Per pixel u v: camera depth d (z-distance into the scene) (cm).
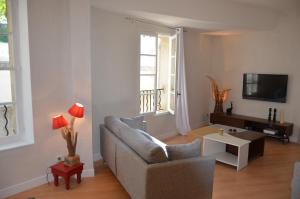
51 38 309
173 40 528
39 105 307
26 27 289
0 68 292
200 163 262
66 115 332
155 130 520
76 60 325
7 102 302
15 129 313
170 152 259
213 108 662
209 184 273
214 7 443
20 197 289
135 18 434
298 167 259
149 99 527
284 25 538
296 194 261
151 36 481
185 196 259
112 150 328
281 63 551
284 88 545
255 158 432
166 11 393
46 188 310
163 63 580
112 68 419
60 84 322
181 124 545
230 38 623
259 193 313
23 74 305
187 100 595
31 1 288
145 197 238
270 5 487
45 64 307
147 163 245
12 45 299
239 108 625
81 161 343
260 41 575
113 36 413
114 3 347
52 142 324
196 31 571
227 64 634
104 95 413
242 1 461
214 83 627
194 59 600
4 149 284
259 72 585
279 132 533
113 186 321
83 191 307
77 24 320
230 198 300
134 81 458
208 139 411
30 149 305
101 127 379
